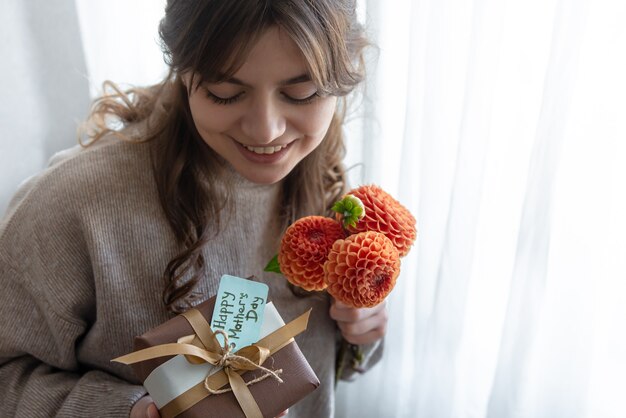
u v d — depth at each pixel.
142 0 1.09
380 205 0.66
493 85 0.86
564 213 0.88
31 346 0.81
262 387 0.64
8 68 1.12
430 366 1.04
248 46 0.61
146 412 0.72
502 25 0.84
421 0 0.88
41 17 1.11
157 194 0.81
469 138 0.88
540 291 0.89
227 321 0.65
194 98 0.69
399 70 0.97
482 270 0.98
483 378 1.05
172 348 0.61
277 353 0.66
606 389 0.97
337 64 0.66
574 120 0.84
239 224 0.87
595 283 0.89
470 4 0.87
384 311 0.93
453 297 0.96
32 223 0.79
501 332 0.97
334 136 0.93
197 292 0.82
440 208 0.97
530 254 0.88
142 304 0.80
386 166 1.03
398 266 0.63
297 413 0.96
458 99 0.92
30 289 0.80
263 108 0.66
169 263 0.79
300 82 0.66
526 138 0.89
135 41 1.12
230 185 0.84
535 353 0.94
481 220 0.95
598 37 0.80
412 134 0.94
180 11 0.65
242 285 0.67
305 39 0.62
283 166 0.74
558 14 0.79
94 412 0.75
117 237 0.78
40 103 1.17
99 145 0.83
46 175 0.81
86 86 1.18
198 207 0.81
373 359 1.02
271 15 0.61
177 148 0.80
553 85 0.81
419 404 1.08
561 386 0.95
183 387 0.62
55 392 0.79
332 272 0.62
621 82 0.81
